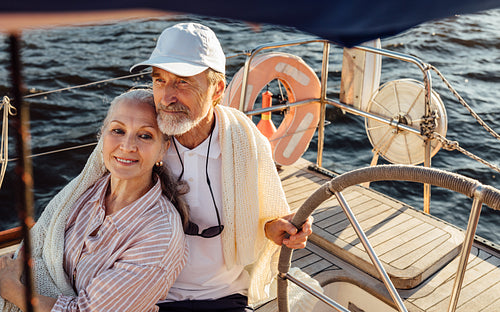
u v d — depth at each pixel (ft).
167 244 5.19
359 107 12.19
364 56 11.71
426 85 9.94
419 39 31.58
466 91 24.21
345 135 20.39
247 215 6.20
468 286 8.31
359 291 8.41
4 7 2.36
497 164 18.60
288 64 11.43
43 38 30.91
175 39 5.50
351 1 3.76
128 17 2.80
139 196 5.53
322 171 11.79
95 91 23.06
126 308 5.07
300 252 9.02
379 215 9.77
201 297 6.19
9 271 5.52
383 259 8.47
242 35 31.63
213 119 6.09
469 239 4.61
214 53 5.65
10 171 16.10
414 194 17.03
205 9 3.21
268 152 6.46
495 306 7.88
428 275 8.46
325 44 11.57
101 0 2.61
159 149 5.47
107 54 29.30
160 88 5.47
